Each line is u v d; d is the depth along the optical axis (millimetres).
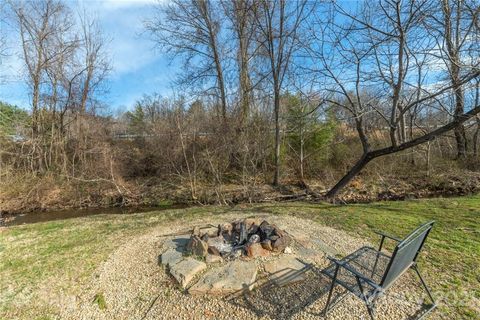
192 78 12656
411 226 4441
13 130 10766
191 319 2322
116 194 9883
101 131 12234
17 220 7980
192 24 12250
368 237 3986
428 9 5828
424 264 3053
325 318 2215
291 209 6215
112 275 3152
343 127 11570
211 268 2990
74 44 11914
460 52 6234
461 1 5980
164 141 10273
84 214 8547
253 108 10508
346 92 7492
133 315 2436
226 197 8961
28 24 11234
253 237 3453
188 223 5250
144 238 4363
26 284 3113
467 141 11062
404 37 5992
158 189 10203
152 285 2844
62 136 11742
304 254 3279
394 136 6910
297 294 2529
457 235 3928
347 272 2701
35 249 4277
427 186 9492
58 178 10297
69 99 11914
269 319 2254
